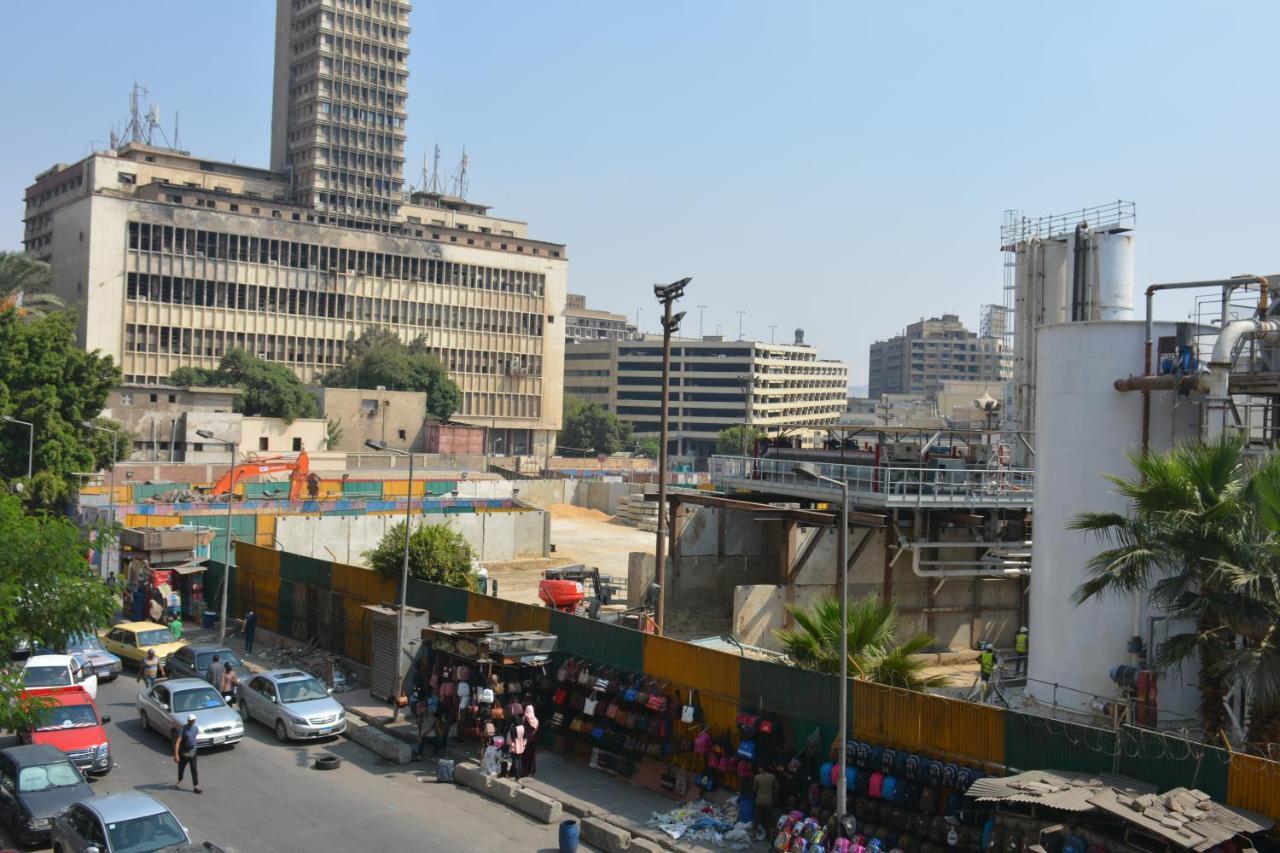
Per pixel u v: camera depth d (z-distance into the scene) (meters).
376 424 115.19
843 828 18.20
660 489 33.03
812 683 20.94
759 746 21.52
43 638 23.62
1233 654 16.92
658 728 23.58
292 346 134.38
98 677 32.72
